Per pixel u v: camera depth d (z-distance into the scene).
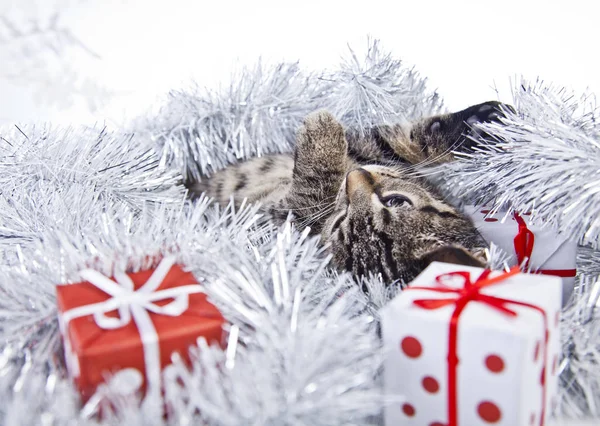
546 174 0.36
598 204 0.35
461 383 0.28
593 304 0.35
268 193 0.45
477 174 0.41
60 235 0.35
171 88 0.49
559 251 0.38
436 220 0.40
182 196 0.45
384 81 0.46
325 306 0.35
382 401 0.29
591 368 0.32
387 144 0.45
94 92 0.42
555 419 0.32
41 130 0.45
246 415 0.26
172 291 0.31
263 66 0.48
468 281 0.31
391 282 0.39
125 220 0.39
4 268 0.36
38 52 0.41
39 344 0.31
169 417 0.28
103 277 0.31
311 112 0.46
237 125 0.48
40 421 0.26
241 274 0.34
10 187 0.42
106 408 0.27
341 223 0.41
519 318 0.28
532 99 0.40
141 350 0.27
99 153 0.43
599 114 0.41
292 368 0.27
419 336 0.28
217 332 0.29
